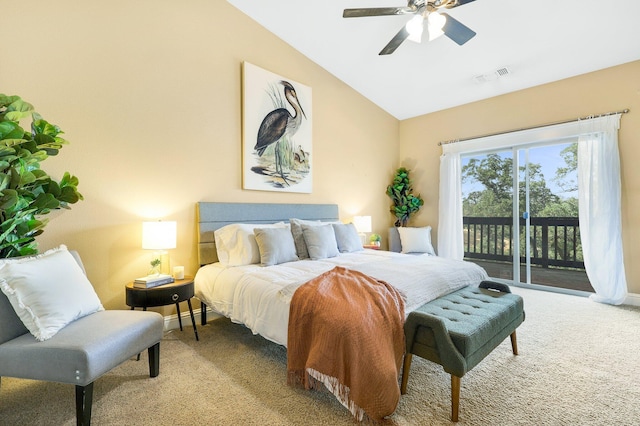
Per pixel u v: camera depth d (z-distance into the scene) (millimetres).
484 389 1782
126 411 1588
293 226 3275
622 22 2816
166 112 2750
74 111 2277
